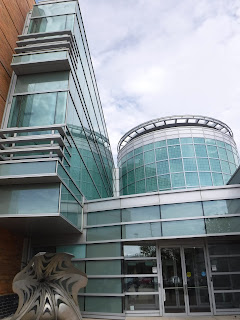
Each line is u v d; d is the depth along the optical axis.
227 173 24.38
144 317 9.84
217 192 10.73
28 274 7.65
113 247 11.05
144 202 11.27
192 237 10.46
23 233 11.52
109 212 11.64
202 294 10.26
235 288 10.20
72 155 11.40
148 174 25.42
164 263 10.73
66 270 7.82
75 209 10.89
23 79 11.32
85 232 11.70
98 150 18.80
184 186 23.23
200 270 10.56
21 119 10.38
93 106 17.78
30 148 9.38
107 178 22.25
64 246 11.72
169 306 10.14
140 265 10.76
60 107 10.38
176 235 10.48
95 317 10.16
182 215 10.72
